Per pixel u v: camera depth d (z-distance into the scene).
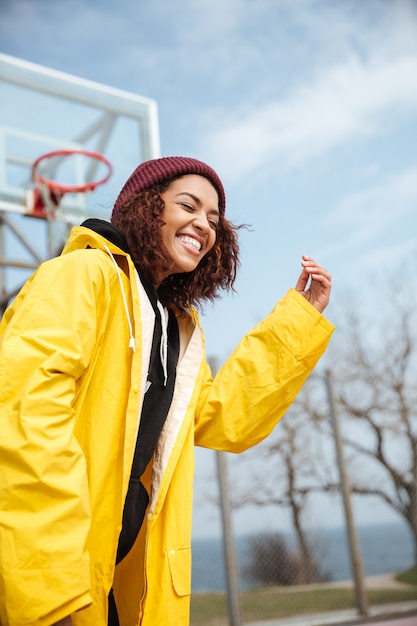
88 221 1.30
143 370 1.20
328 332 1.42
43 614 0.87
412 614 4.41
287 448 5.03
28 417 0.95
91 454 1.10
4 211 5.16
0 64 5.60
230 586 4.07
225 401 1.41
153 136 5.89
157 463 1.27
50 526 0.91
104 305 1.17
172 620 1.16
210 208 1.41
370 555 5.66
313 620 4.27
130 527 1.22
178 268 1.39
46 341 1.03
